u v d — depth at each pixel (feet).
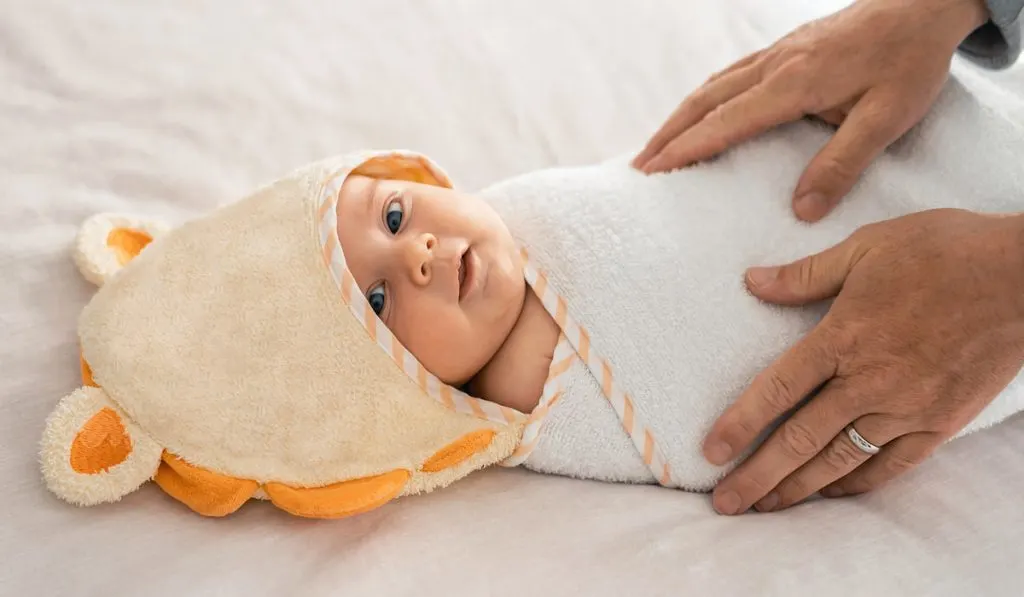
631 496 3.21
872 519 3.03
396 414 3.09
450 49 4.63
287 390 3.00
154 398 2.99
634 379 3.23
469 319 3.16
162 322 3.06
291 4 4.58
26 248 3.61
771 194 3.44
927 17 3.24
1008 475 3.21
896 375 2.80
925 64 3.24
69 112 4.02
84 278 3.61
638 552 2.87
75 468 2.93
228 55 4.34
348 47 4.53
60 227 3.74
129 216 3.73
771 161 3.50
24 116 3.95
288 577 2.82
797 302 3.18
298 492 3.00
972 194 3.41
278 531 3.02
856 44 3.29
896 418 2.82
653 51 4.81
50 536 2.90
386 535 2.98
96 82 4.10
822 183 3.31
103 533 2.92
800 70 3.37
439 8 4.73
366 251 3.18
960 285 2.78
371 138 4.37
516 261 3.35
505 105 4.58
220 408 2.99
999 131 3.41
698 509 3.14
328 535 3.03
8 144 3.85
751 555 2.85
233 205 3.33
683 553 2.86
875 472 3.08
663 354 3.24
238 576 2.80
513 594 2.73
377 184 3.39
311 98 4.36
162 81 4.18
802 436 2.91
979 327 2.74
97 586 2.77
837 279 3.07
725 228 3.39
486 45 4.68
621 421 3.24
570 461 3.33
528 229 3.49
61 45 4.14
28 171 3.83
